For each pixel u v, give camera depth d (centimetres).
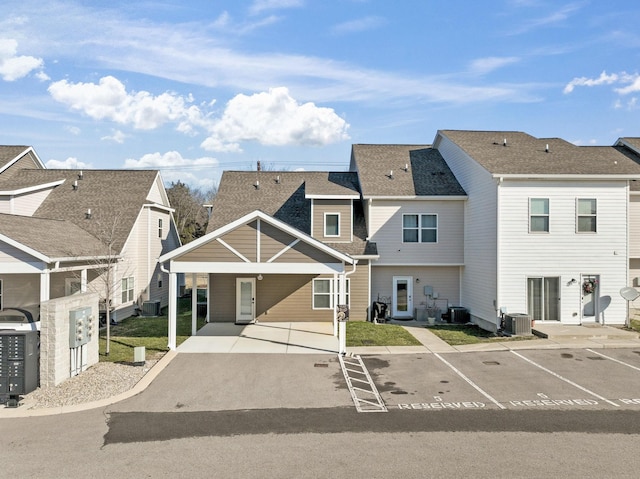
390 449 786
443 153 2491
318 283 2081
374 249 2098
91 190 2525
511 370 1277
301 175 2634
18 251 1561
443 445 802
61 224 2114
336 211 2128
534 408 986
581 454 767
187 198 5703
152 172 2706
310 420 917
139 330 1878
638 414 950
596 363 1341
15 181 2459
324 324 2006
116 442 810
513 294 1812
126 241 2209
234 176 2631
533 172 1786
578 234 1817
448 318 2097
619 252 1819
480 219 1978
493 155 2020
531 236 1812
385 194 2122
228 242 1517
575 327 1753
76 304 1198
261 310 2066
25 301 1991
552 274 1811
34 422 898
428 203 2152
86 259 1830
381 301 2158
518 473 702
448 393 1086
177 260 1510
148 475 695
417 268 2175
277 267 1510
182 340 1653
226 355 1437
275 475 696
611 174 1783
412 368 1302
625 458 753
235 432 856
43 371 1085
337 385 1146
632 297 1783
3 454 764
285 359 1395
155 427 877
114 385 1115
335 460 745
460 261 2148
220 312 2061
